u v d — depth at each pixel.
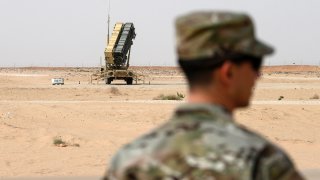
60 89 47.22
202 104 1.81
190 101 1.86
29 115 24.02
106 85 57.34
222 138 1.73
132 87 51.66
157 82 69.75
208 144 1.72
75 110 26.06
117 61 60.69
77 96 40.06
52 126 21.14
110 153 15.68
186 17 1.78
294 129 22.02
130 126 22.05
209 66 1.78
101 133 19.92
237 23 1.74
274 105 27.98
